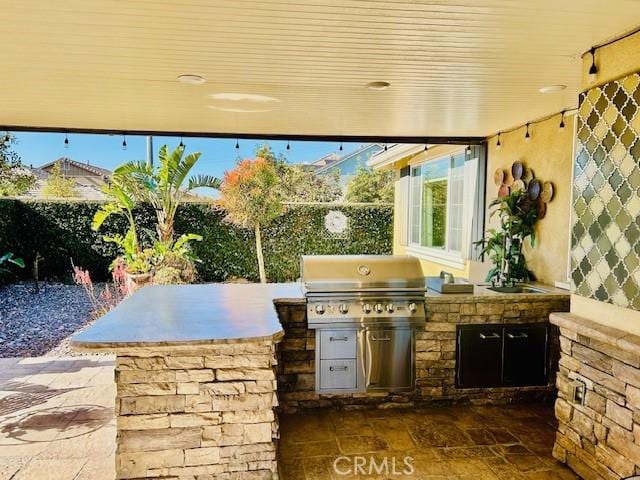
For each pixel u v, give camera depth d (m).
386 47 2.61
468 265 5.60
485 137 5.61
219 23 2.27
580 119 2.72
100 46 2.59
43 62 2.86
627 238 2.37
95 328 2.37
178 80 3.27
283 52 2.69
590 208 2.64
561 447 2.92
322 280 3.51
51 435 3.16
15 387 4.04
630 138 2.34
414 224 7.89
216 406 2.35
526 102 3.90
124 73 3.11
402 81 3.29
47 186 12.62
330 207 10.24
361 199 15.44
